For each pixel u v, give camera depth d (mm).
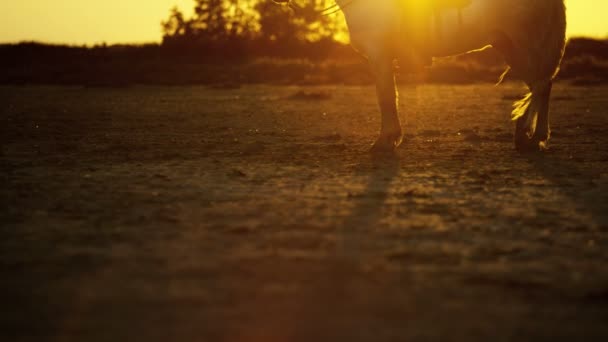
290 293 4750
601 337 4066
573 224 6746
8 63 62375
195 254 5691
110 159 11242
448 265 5398
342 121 18266
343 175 9461
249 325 4191
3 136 14922
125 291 4801
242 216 7059
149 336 4031
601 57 52250
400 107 23312
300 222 6785
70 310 4449
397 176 9359
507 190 8375
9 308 4492
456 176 9328
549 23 10641
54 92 35625
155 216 7074
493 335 4066
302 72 47500
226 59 63375
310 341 3953
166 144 13211
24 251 5828
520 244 6023
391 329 4129
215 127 16844
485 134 14484
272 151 12008
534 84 11086
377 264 5402
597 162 10477
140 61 61156
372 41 10695
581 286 4938
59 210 7410
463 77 41281
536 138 11508
